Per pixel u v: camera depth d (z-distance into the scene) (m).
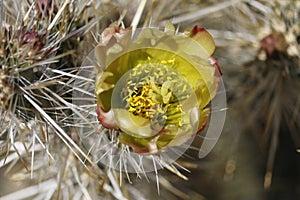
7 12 0.41
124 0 0.43
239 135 0.49
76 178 0.42
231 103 0.47
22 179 0.46
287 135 0.52
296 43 0.44
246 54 0.45
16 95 0.37
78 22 0.39
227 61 0.46
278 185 0.53
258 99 0.47
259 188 0.52
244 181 0.52
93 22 0.38
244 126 0.49
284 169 0.53
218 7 0.46
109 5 0.42
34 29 0.37
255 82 0.46
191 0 0.47
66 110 0.38
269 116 0.46
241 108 0.47
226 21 0.47
